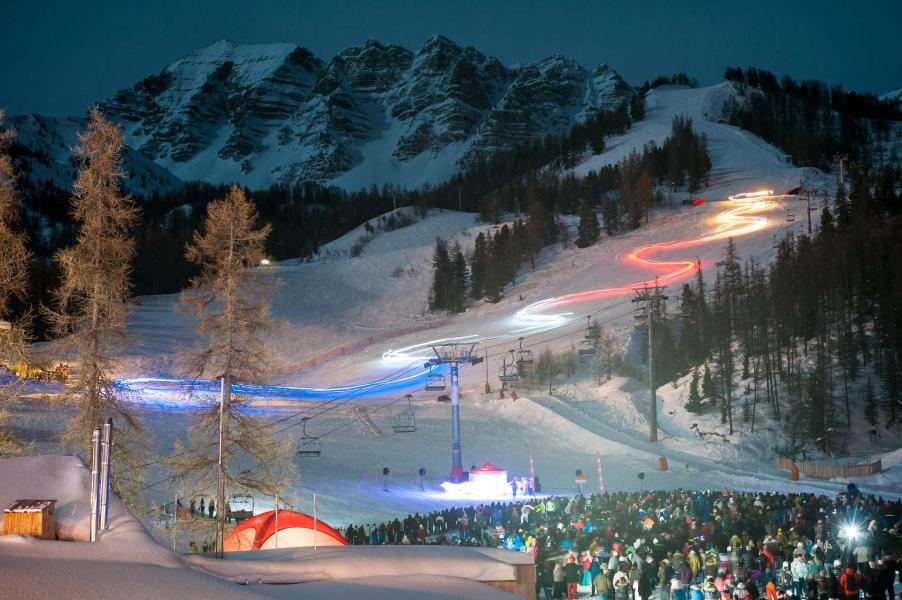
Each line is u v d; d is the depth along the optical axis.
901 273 102.50
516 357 121.69
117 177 31.09
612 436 85.12
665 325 114.31
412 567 14.86
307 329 168.00
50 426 45.44
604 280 168.88
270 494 31.05
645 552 29.03
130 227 31.58
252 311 31.20
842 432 84.50
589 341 115.81
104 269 30.25
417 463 71.75
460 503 55.94
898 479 64.56
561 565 28.08
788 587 27.83
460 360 65.06
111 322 30.31
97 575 10.88
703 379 98.62
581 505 45.09
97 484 13.14
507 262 188.50
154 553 12.45
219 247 31.52
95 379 29.72
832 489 61.03
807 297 106.56
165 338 145.00
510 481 65.25
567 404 95.44
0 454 27.95
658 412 95.69
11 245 29.39
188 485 31.61
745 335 102.81
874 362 96.94
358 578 13.86
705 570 28.36
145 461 46.78
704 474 68.81
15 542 11.86
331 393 112.56
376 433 82.81
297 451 69.75
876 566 25.42
